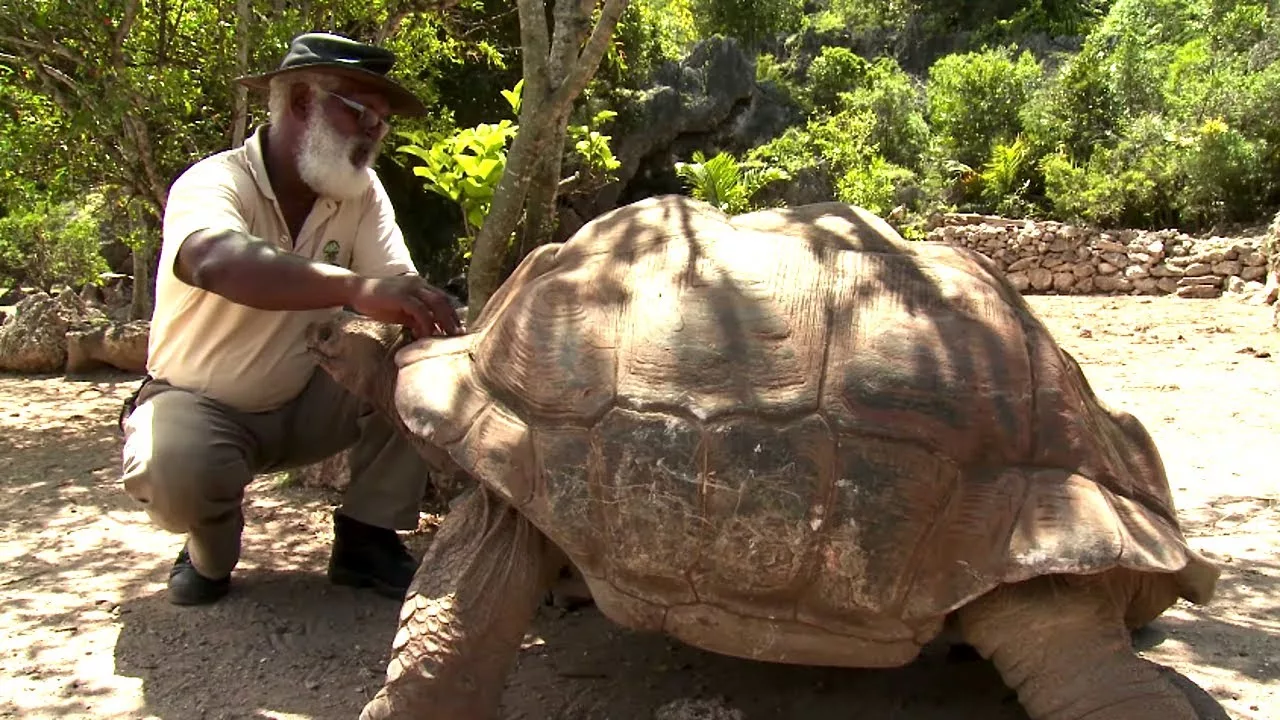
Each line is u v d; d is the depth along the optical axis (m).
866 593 2.14
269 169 3.14
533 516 2.28
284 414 3.31
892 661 2.19
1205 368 8.38
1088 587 2.19
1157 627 3.18
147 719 2.58
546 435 2.30
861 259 2.41
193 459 3.02
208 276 2.73
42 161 7.09
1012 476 2.18
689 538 2.18
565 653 2.99
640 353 2.29
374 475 3.33
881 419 2.18
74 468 5.19
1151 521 2.23
